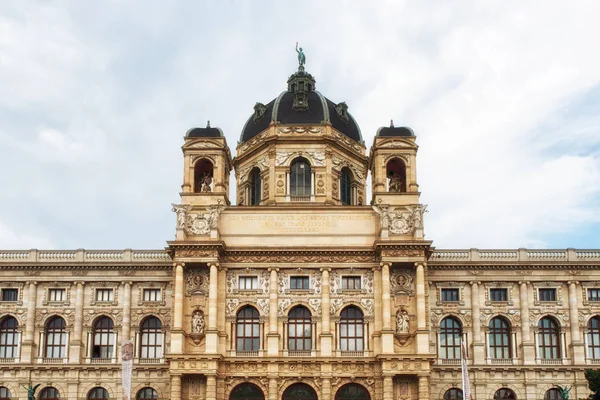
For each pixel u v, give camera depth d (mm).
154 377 99688
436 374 99250
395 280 98688
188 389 94750
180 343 94938
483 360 100375
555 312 102188
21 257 104438
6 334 102500
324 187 108312
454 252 104250
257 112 116750
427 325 97438
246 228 101438
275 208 102000
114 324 102312
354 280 99938
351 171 112875
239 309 99125
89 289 103500
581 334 101438
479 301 102438
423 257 97875
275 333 97062
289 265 99812
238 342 98375
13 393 99312
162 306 102750
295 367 95812
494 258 104000
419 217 99375
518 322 101938
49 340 102500
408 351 96062
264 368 95688
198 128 105312
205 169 106750
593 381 83375
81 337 101688
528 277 103062
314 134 110062
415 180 102312
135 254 104438
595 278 102938
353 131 116625
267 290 99312
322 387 95000
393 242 97500
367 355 96750
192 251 98062
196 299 98250
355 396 95875
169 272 103625
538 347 101500
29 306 102312
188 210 101000
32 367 99750
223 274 99250
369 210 102062
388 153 103562
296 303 98938
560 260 103188
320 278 99750
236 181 115375
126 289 103062
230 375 95625
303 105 113375
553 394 99250
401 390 94562
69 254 104438
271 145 109875
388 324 95688
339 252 99688
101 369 100000
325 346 96750
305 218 101875
